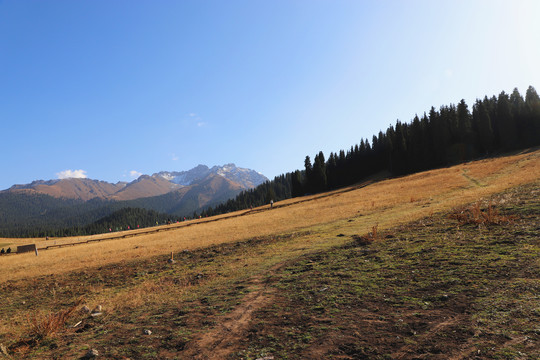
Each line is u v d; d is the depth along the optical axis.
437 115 101.31
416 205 27.44
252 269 12.88
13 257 38.59
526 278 6.42
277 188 196.75
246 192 192.88
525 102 96.12
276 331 6.12
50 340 7.41
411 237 13.40
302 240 18.95
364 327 5.68
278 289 9.16
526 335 4.36
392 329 5.42
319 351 5.04
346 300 7.23
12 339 7.95
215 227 40.75
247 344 5.72
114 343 6.59
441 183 44.34
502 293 5.95
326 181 122.31
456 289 6.67
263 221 38.28
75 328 8.27
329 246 14.96
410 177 67.69
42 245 66.50
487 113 91.06
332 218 29.86
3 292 17.11
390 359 4.46
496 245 9.50
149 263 20.27
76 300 12.68
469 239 10.98
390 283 7.91
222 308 8.12
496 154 83.00
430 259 9.38
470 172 51.31
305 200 73.19
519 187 23.30
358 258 11.34
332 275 9.59
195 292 10.55
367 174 123.38
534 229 10.46
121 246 34.22
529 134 82.56
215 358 5.32
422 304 6.26
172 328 7.13
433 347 4.57
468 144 92.00
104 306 10.38
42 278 19.95
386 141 121.12
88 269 21.11
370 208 32.16
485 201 19.38
